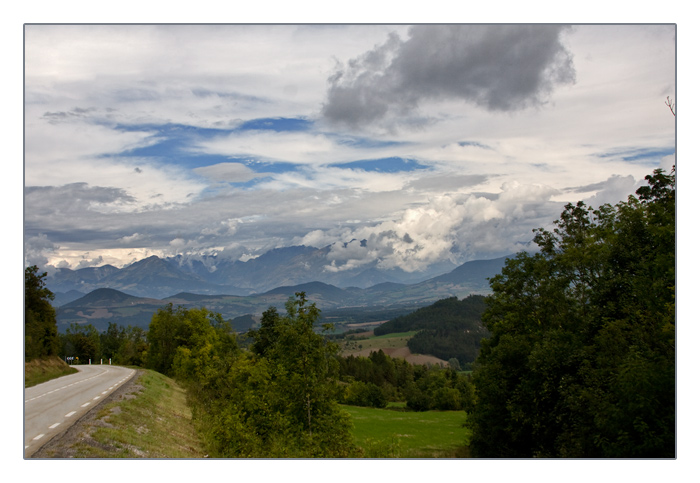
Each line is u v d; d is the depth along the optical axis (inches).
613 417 916.0
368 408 4138.8
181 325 3221.0
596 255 1320.1
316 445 973.8
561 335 1301.7
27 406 1038.4
